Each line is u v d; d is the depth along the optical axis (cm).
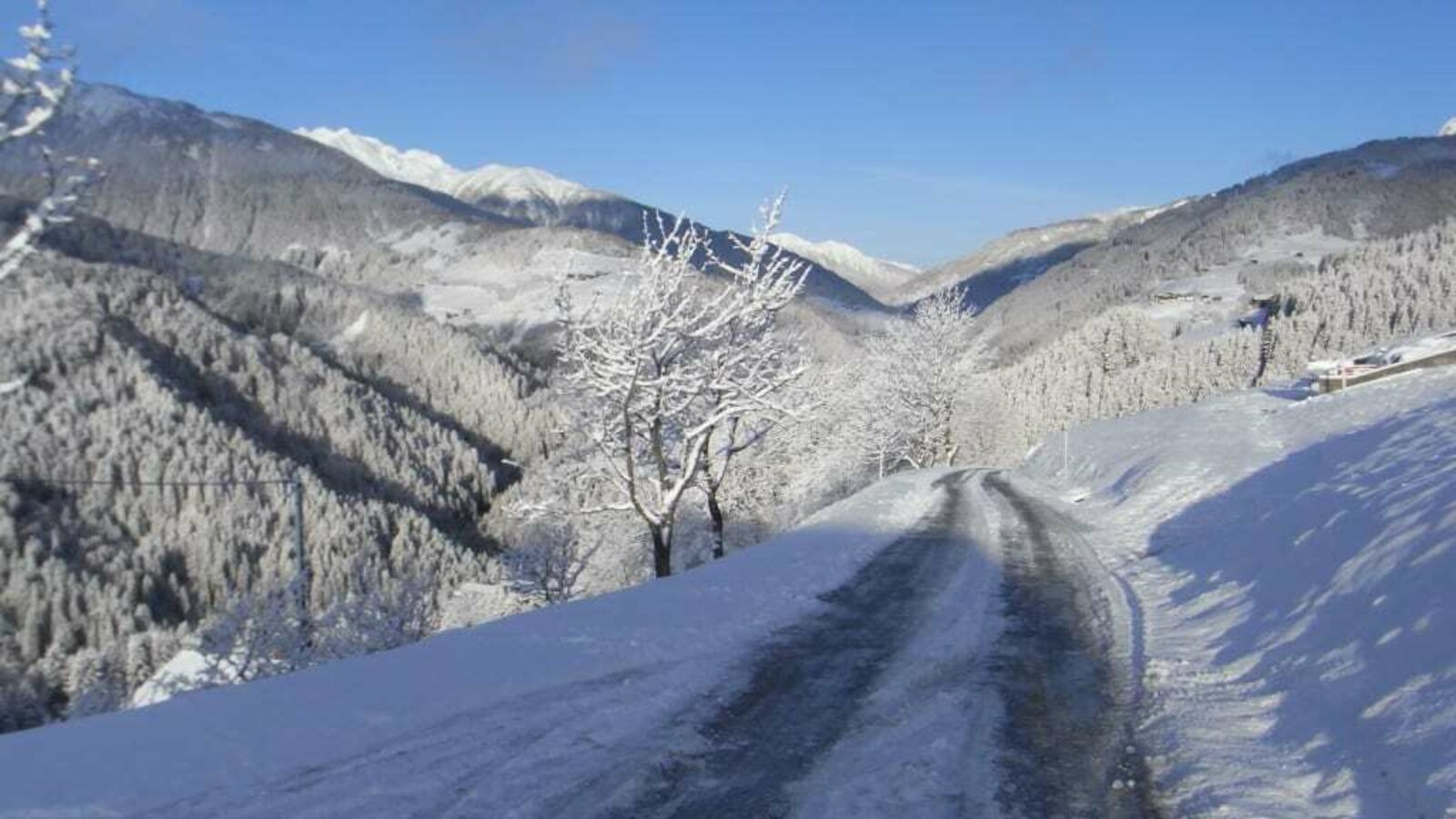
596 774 460
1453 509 677
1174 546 1327
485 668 603
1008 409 7900
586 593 2855
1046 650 759
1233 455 2069
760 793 447
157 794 396
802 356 1605
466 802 416
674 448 1578
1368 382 2684
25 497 7488
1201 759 504
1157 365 9638
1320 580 772
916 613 891
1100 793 460
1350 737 495
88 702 1889
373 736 479
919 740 527
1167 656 734
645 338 1334
